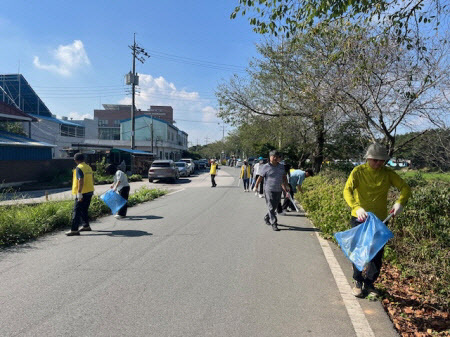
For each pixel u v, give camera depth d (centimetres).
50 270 491
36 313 357
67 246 625
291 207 1096
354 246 377
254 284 444
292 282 453
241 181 2670
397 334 324
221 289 426
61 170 2353
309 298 403
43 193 1698
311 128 1803
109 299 393
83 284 438
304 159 2353
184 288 428
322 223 711
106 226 807
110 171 905
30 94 4209
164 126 6116
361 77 838
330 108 1090
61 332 319
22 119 2447
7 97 4125
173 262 531
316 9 560
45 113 4447
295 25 594
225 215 970
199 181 2738
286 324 340
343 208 654
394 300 403
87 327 329
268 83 1678
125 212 916
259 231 761
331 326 338
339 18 637
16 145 2041
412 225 543
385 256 516
